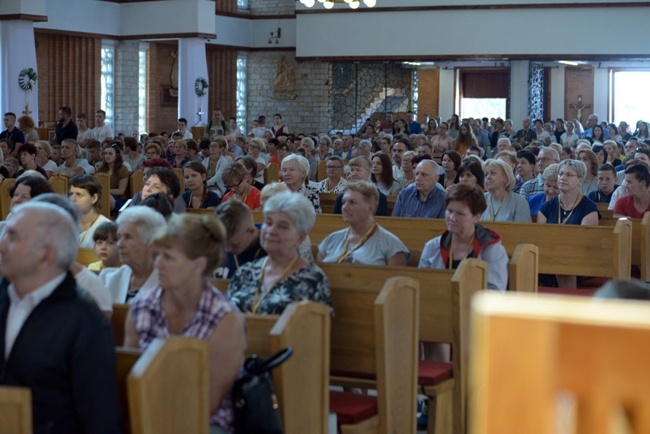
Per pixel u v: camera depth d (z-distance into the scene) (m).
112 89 23.98
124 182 12.28
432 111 33.44
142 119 25.23
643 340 0.84
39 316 3.09
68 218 3.24
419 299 4.91
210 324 3.45
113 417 3.05
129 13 23.36
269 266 4.46
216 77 26.91
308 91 26.77
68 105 23.08
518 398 0.88
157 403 2.96
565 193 7.75
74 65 23.02
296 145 18.09
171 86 25.91
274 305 4.26
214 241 3.49
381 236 5.84
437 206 8.34
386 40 24.64
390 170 10.45
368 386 4.61
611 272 7.05
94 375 3.04
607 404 0.85
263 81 27.28
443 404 4.84
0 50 19.38
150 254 4.64
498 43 23.70
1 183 10.93
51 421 3.06
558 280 7.47
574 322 0.86
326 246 6.05
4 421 2.73
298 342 3.74
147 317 3.60
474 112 33.47
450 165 9.94
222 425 3.45
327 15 25.16
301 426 3.79
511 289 5.57
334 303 4.51
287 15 26.81
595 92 33.03
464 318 4.89
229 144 17.62
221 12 25.98
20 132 16.50
